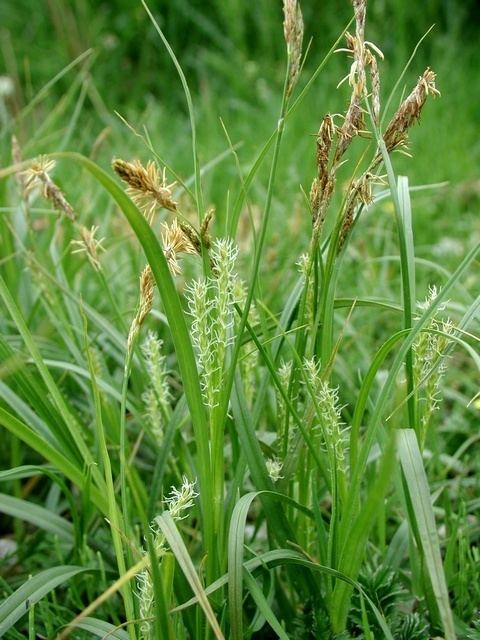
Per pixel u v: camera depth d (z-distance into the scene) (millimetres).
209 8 1119
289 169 722
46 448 301
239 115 928
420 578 334
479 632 307
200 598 247
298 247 563
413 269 289
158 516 261
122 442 281
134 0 1108
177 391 470
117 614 350
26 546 387
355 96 272
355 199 289
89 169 226
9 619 284
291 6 266
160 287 253
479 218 696
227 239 289
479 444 468
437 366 294
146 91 1080
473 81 966
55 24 1073
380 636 314
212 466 286
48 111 893
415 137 832
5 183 479
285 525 311
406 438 258
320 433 313
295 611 336
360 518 271
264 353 289
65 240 463
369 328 539
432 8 1083
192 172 760
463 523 360
